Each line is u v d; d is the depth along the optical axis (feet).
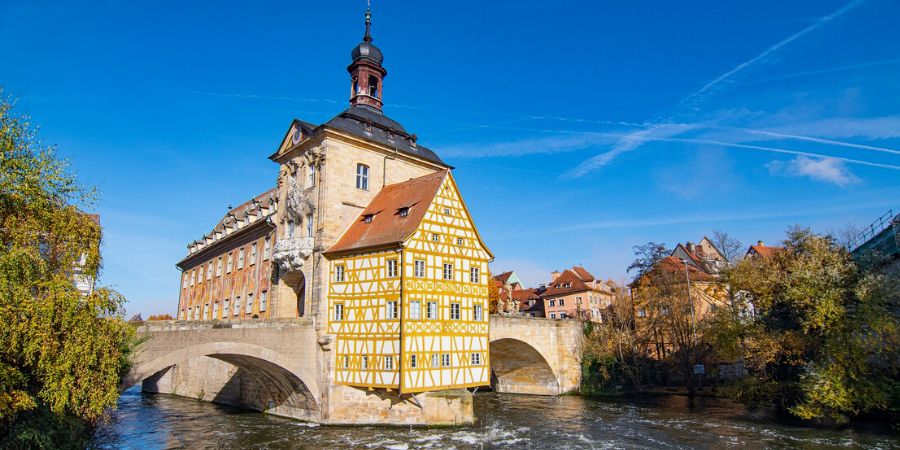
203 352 86.99
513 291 310.04
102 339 52.65
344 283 104.22
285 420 106.73
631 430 99.35
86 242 58.59
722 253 146.72
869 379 89.86
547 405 132.16
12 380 47.19
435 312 98.84
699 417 111.34
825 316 91.76
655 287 158.92
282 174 128.06
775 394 102.89
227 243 163.32
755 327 103.71
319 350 103.40
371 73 138.51
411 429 97.71
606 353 156.04
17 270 49.14
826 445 81.97
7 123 55.72
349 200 114.93
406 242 96.68
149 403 138.41
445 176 107.45
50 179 56.75
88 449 69.92
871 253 100.68
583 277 285.43
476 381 103.76
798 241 106.63
